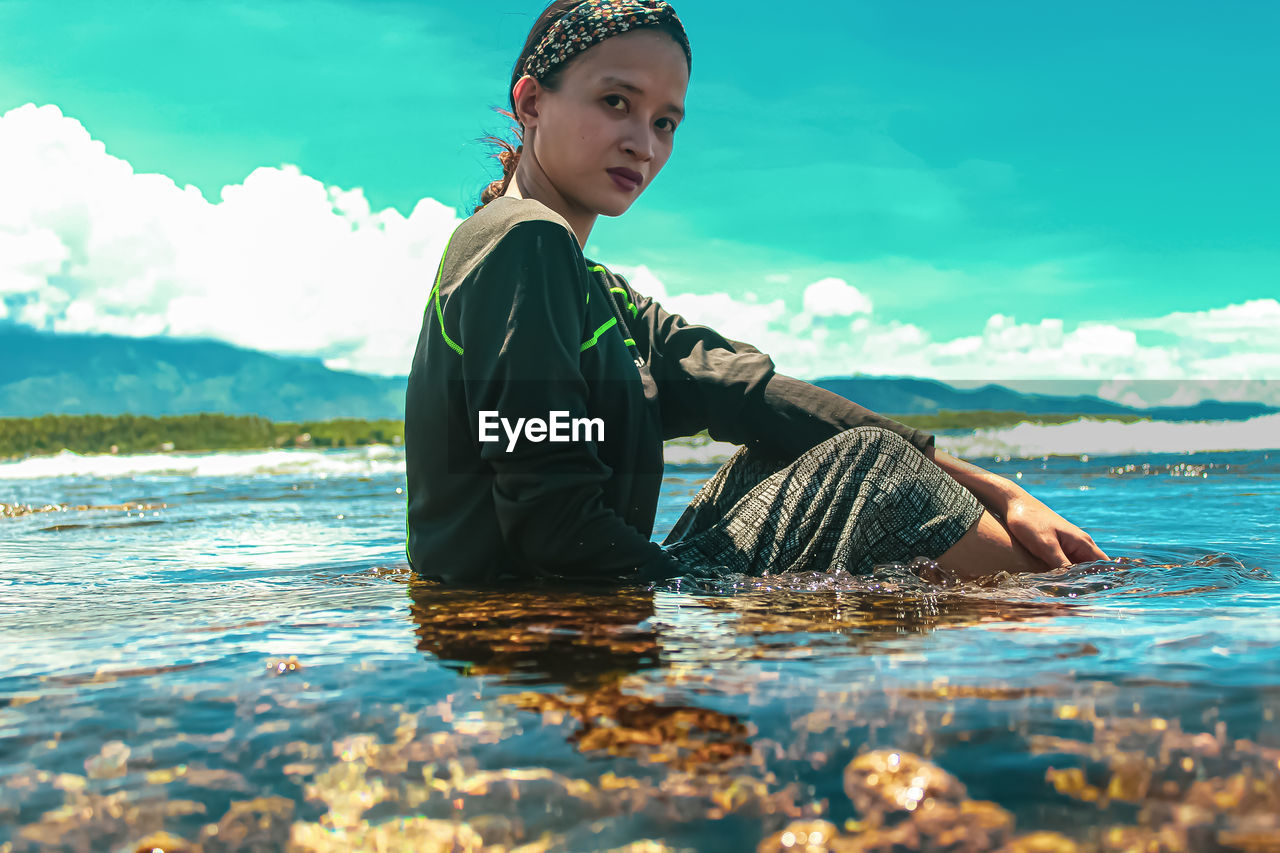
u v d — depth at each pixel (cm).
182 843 59
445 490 183
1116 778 67
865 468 196
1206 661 101
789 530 194
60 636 129
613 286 240
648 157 214
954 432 1076
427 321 192
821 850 57
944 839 58
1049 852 56
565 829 61
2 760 74
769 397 218
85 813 64
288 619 139
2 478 900
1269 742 73
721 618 135
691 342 236
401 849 59
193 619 142
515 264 170
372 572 203
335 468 1003
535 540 169
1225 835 58
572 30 208
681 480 609
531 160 222
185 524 377
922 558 191
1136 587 168
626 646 115
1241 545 240
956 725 79
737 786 67
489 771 71
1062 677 95
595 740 77
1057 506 382
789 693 90
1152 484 507
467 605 149
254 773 71
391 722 83
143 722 84
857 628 127
